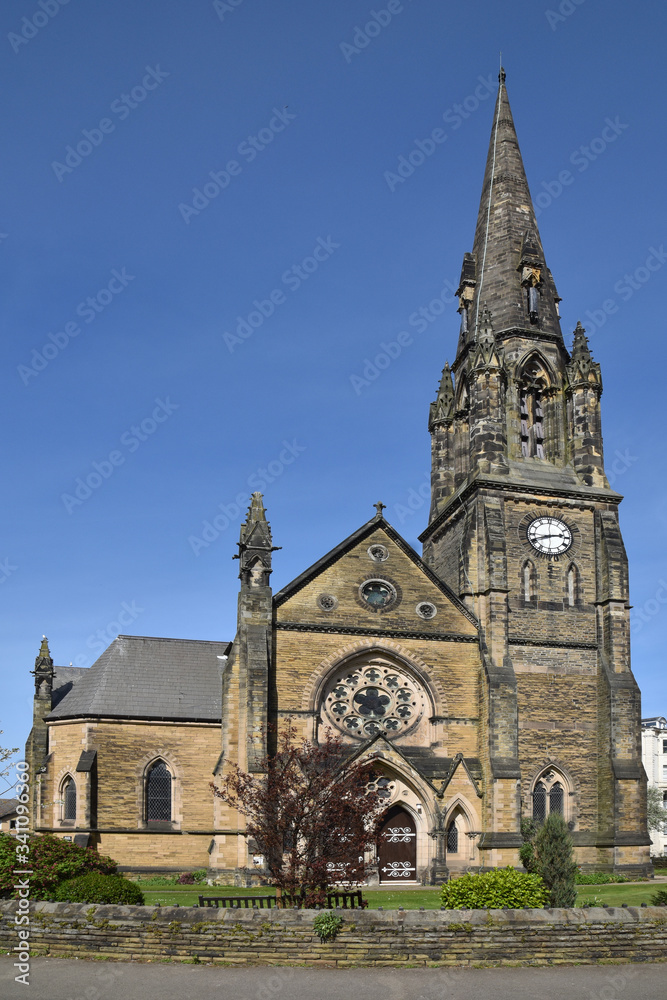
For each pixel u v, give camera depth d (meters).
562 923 28.64
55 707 66.56
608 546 65.38
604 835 59.84
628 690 62.12
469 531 64.44
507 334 71.56
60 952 28.92
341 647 58.97
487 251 75.88
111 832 62.06
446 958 27.75
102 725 63.97
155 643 70.38
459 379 74.50
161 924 28.48
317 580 59.94
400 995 24.17
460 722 59.84
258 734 54.09
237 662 57.81
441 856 54.78
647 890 49.53
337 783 37.62
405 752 58.72
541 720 61.94
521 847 54.72
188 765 64.81
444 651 60.91
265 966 27.45
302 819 35.81
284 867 34.41
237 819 54.88
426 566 62.12
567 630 64.25
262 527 59.09
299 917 28.25
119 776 63.41
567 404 70.88
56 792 64.06
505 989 24.94
